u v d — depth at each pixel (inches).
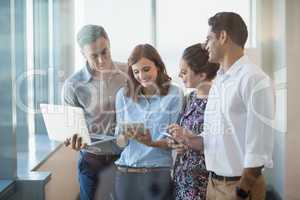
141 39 83.5
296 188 76.5
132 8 84.1
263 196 72.0
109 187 85.0
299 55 78.4
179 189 75.8
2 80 77.9
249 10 78.7
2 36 76.9
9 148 78.5
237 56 75.3
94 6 85.0
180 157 74.9
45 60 83.9
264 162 70.0
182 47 77.9
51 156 84.8
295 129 78.7
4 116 78.3
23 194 79.5
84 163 85.7
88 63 84.4
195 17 79.3
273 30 78.7
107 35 84.4
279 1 79.1
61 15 84.7
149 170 81.7
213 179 70.8
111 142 84.2
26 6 82.4
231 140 69.6
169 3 82.0
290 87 77.7
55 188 83.7
